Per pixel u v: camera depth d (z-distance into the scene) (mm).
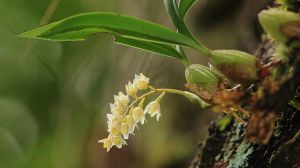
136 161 904
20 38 1430
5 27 1398
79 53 1298
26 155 1608
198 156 551
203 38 866
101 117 1008
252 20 772
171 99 877
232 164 487
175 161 861
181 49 441
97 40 1118
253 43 773
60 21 417
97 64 1033
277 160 451
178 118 865
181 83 866
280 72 401
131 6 978
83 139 1072
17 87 1561
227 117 519
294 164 445
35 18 1453
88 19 417
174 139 866
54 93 1412
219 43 837
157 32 415
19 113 1595
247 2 786
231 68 405
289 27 392
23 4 1439
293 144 448
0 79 1562
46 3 1448
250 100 396
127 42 440
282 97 391
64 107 1168
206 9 859
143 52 915
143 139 893
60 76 1367
